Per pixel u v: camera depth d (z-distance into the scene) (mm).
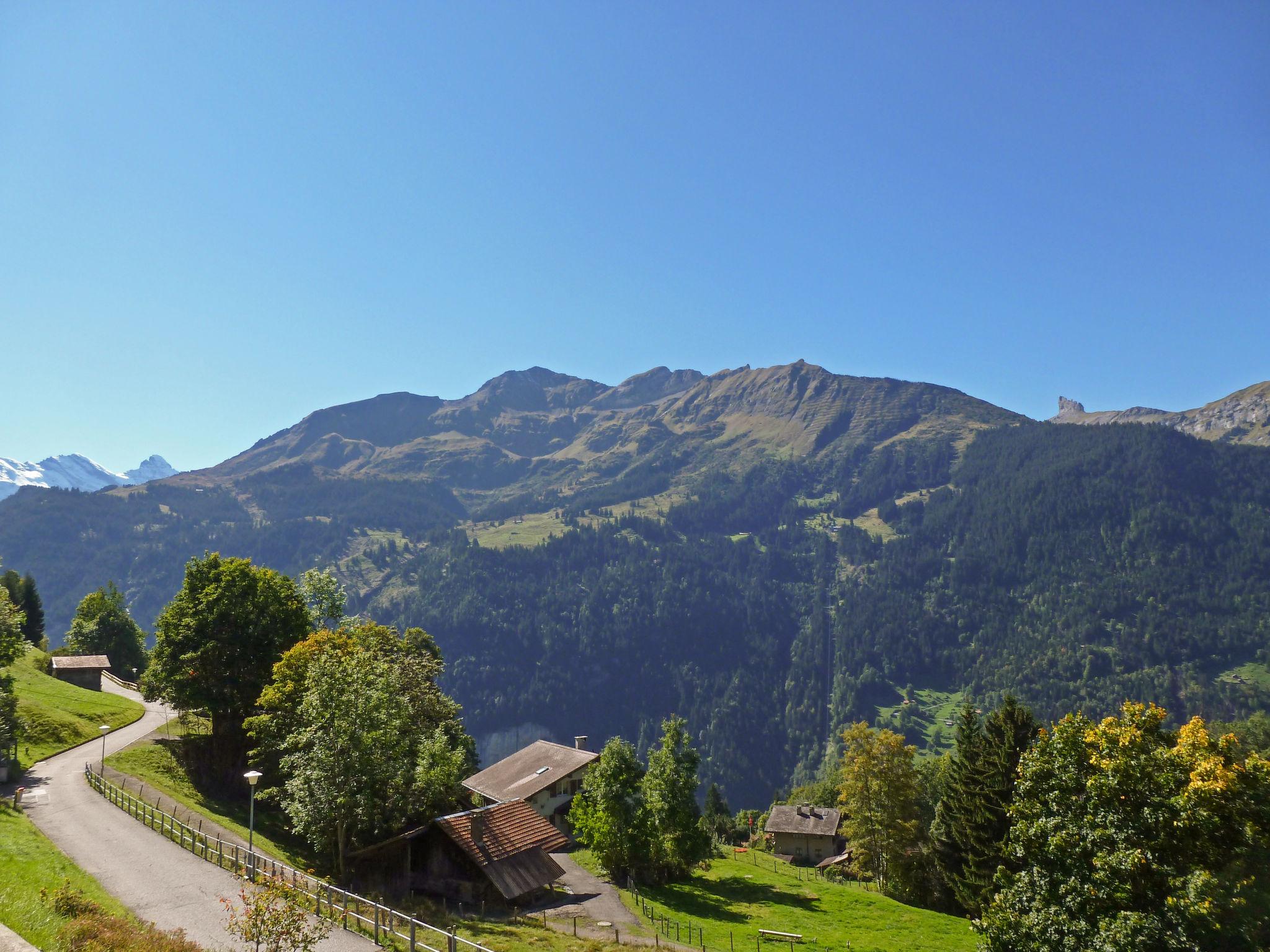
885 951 40469
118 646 110188
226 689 53906
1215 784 21469
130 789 46125
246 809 50719
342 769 37531
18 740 53406
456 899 40031
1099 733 24891
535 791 62719
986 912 26766
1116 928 21344
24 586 117500
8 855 29641
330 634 56125
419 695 60812
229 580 56375
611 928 37594
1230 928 20219
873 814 62250
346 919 27375
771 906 49750
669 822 49875
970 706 58531
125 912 26391
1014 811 27109
